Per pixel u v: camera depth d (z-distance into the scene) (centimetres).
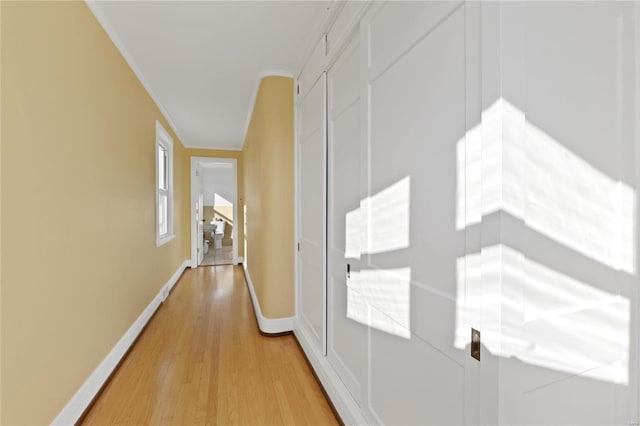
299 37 223
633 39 86
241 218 611
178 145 493
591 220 83
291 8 192
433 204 96
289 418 170
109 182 211
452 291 89
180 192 514
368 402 141
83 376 173
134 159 265
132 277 259
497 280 73
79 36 171
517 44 73
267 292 278
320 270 210
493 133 74
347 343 169
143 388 196
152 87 312
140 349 250
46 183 142
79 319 170
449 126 89
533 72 74
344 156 172
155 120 336
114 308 218
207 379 207
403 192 112
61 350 152
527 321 76
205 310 348
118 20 203
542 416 79
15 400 121
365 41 139
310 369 221
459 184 85
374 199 132
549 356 79
